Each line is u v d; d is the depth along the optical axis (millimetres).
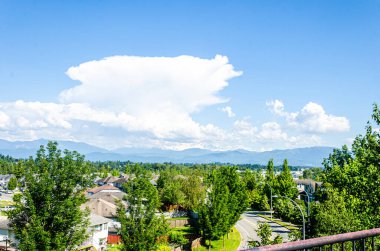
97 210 61688
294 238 30453
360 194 19016
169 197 73562
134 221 25469
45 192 18906
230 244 48906
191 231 58562
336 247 17172
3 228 42812
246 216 74000
